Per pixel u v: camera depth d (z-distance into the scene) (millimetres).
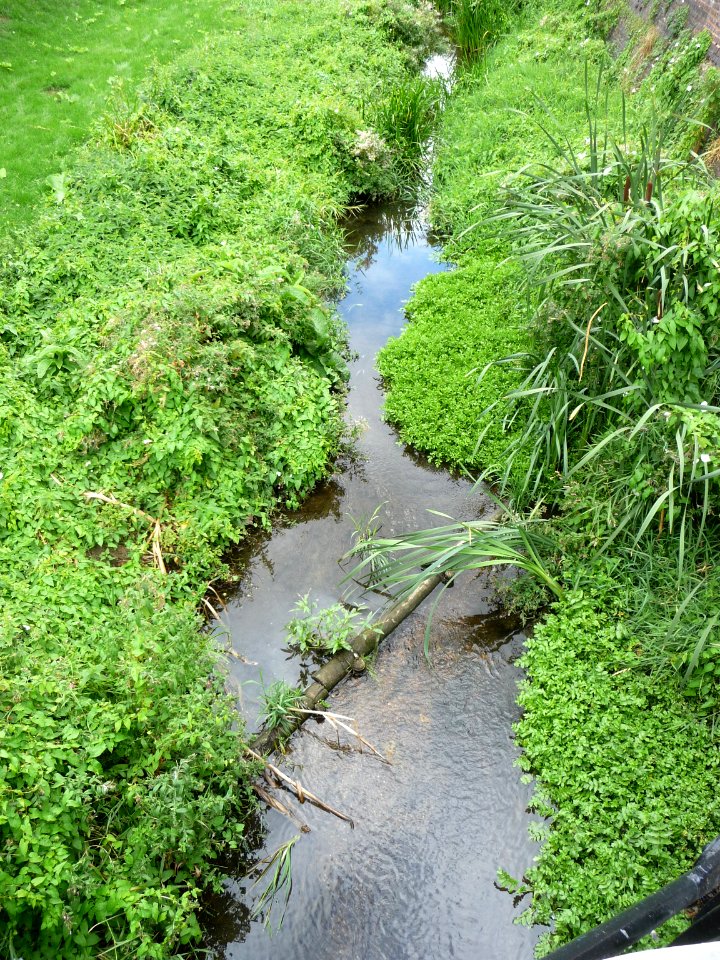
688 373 4715
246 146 9766
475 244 9016
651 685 4418
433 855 4035
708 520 4875
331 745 4562
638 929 2111
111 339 5941
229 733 4199
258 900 3887
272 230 8289
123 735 3850
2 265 6824
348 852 4062
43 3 13484
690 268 4770
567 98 11023
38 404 5723
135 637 4305
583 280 5203
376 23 14164
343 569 5668
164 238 7707
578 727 4316
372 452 6648
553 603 5023
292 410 6324
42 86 10961
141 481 5688
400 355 7418
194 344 5930
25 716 3688
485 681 4883
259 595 5469
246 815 4211
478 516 5980
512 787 4312
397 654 5070
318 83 11586
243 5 15055
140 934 3324
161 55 12398
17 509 5004
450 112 11789
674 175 5941
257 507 5922
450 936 3719
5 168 8836
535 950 3615
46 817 3346
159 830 3676
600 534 5031
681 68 9672
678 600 4605
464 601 5414
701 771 4020
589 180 5961
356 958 3666
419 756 4492
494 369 6930
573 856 3855
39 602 4539
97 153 8648
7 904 3061
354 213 10359
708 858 2314
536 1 14930
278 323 6887
